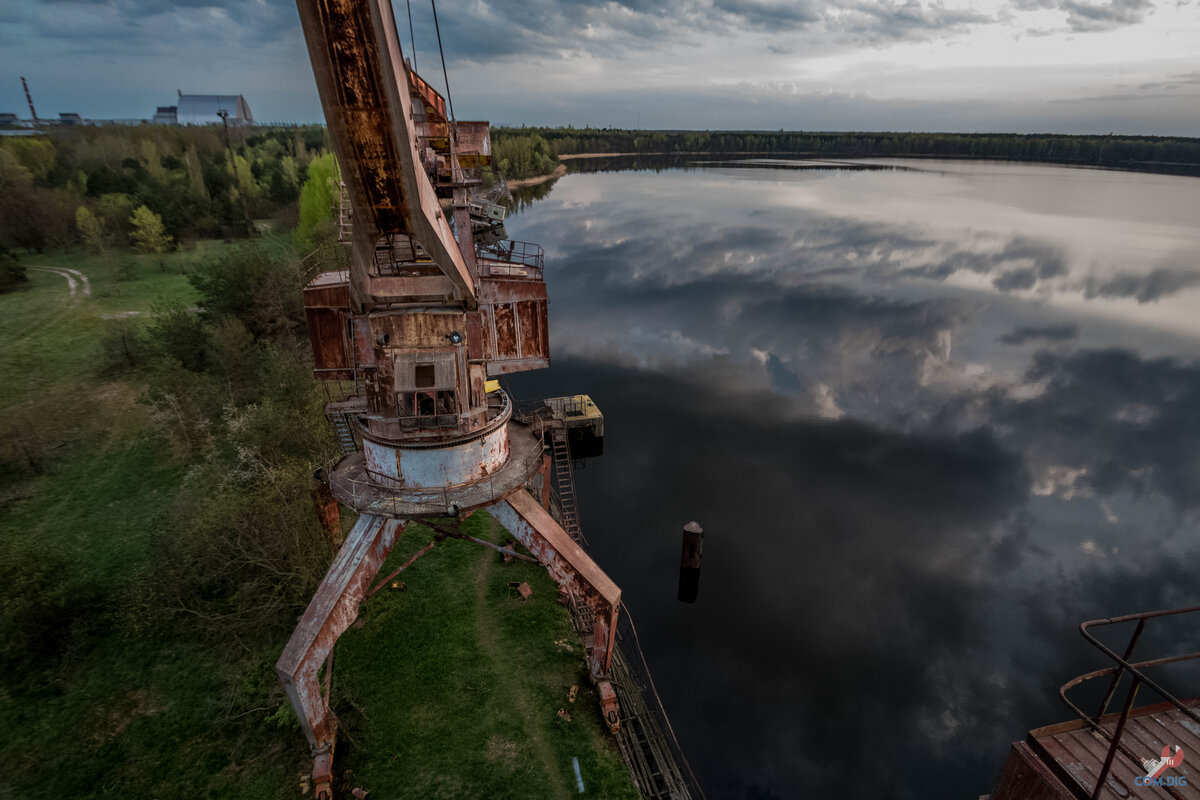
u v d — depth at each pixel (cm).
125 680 1950
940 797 2019
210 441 2989
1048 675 2520
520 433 2047
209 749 1761
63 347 4253
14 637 1934
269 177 9544
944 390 5106
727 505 3584
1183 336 6103
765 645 2589
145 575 2138
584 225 11044
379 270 1611
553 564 1792
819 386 5197
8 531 2572
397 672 2014
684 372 5438
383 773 1703
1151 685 730
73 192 7812
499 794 1658
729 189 16350
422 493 1677
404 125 1020
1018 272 8169
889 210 12850
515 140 17188
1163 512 3575
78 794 1636
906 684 2439
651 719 2038
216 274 4144
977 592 2962
